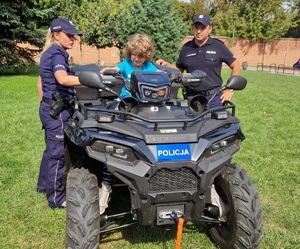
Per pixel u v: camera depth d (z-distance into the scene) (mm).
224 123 3158
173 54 17922
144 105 3238
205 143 2973
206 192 3070
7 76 18734
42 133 7371
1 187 4797
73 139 3125
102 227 3328
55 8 20234
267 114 10117
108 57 34812
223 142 3100
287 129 8398
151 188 2873
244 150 6688
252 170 5711
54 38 4082
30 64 20828
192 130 3000
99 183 3500
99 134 2895
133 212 3006
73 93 4223
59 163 4242
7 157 5934
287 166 5953
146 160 2822
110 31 22281
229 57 4828
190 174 2918
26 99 11367
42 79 4082
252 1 42844
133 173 2807
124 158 2871
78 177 3084
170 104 3537
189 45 4984
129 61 3840
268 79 22641
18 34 18750
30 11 18609
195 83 3719
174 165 2838
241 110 10617
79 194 2953
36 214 4168
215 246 3623
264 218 4242
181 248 3602
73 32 3998
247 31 41906
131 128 2938
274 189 5055
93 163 3549
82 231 2838
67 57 4078
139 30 18094
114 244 3637
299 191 5000
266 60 41688
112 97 3705
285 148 6953
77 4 25688
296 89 16891
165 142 2879
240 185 3217
